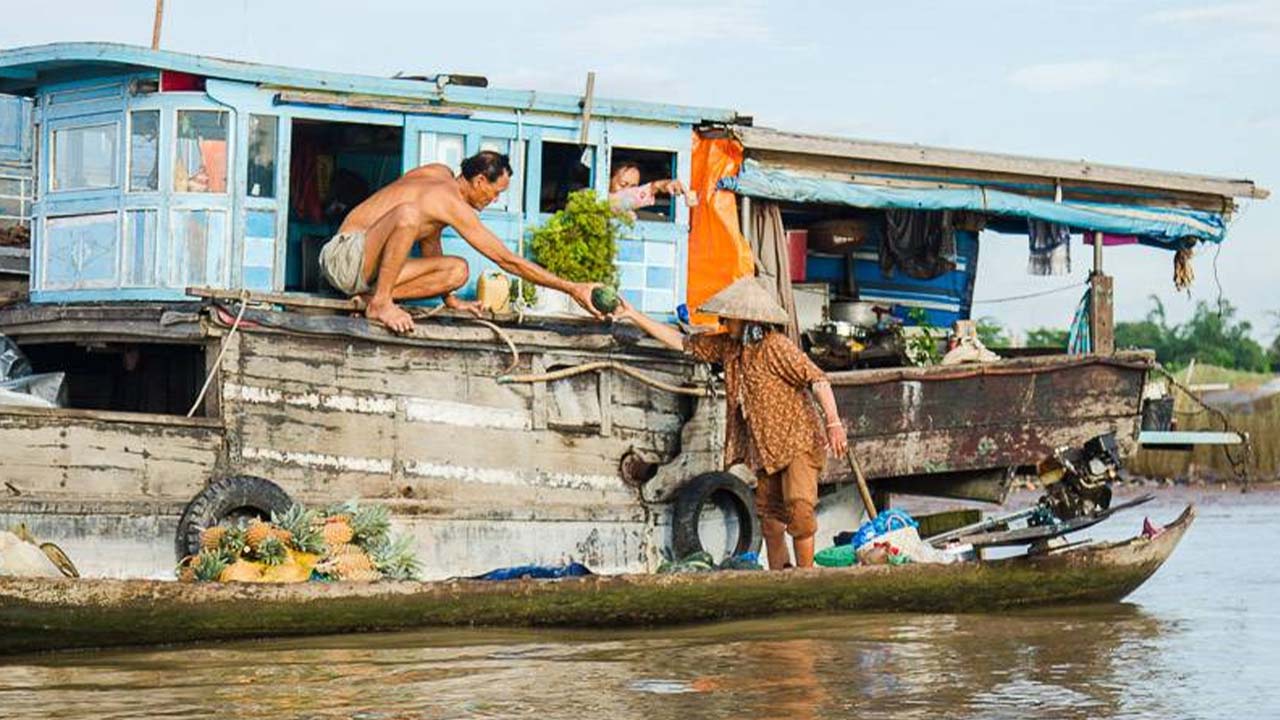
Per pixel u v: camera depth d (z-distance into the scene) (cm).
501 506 1202
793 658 941
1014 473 1430
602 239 1259
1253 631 1081
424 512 1173
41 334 1214
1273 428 2569
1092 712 814
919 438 1364
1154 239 1581
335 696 812
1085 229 1509
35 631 892
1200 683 891
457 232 1173
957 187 1423
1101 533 1847
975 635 1046
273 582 945
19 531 1006
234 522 1080
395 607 975
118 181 1190
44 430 1054
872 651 971
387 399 1170
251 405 1123
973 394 1394
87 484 1068
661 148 1312
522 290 1252
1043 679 896
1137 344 5175
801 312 1492
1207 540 1725
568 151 1304
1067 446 1440
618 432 1260
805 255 1552
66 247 1220
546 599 1009
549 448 1231
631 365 1262
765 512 1186
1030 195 1466
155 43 1280
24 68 1216
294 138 1302
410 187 1166
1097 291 1514
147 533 1080
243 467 1119
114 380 1344
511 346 1202
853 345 1420
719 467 1289
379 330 1158
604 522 1247
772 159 1334
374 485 1165
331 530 1040
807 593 1098
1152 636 1055
